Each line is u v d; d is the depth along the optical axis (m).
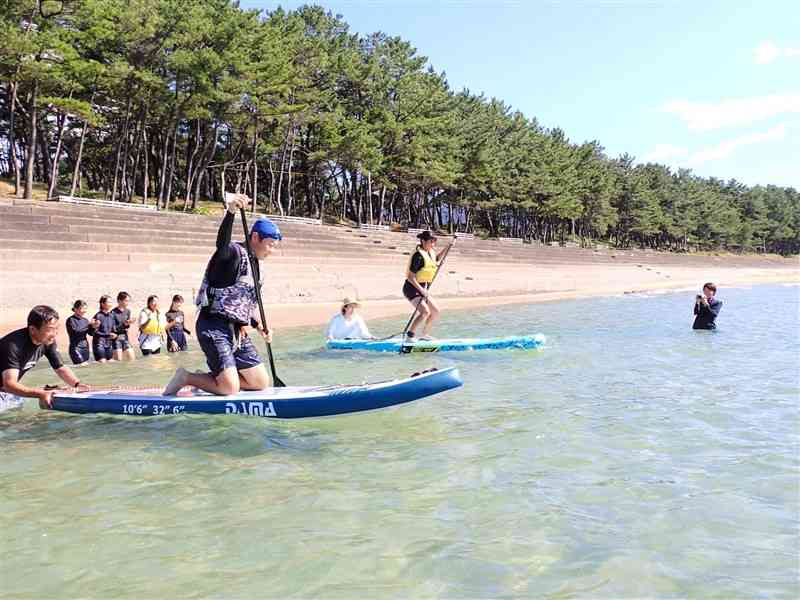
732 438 5.20
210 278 5.77
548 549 3.25
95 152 44.00
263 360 9.80
